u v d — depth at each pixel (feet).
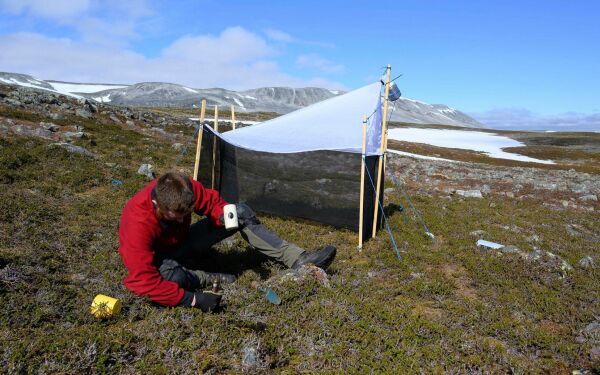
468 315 21.81
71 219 31.99
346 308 20.72
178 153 73.56
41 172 43.42
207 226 22.58
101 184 44.01
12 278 20.36
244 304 20.16
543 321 22.57
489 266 29.99
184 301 18.79
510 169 135.95
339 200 37.14
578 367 17.79
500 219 47.19
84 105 98.17
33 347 15.15
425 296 24.56
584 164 246.06
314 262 23.67
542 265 30.53
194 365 15.15
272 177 39.63
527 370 16.97
